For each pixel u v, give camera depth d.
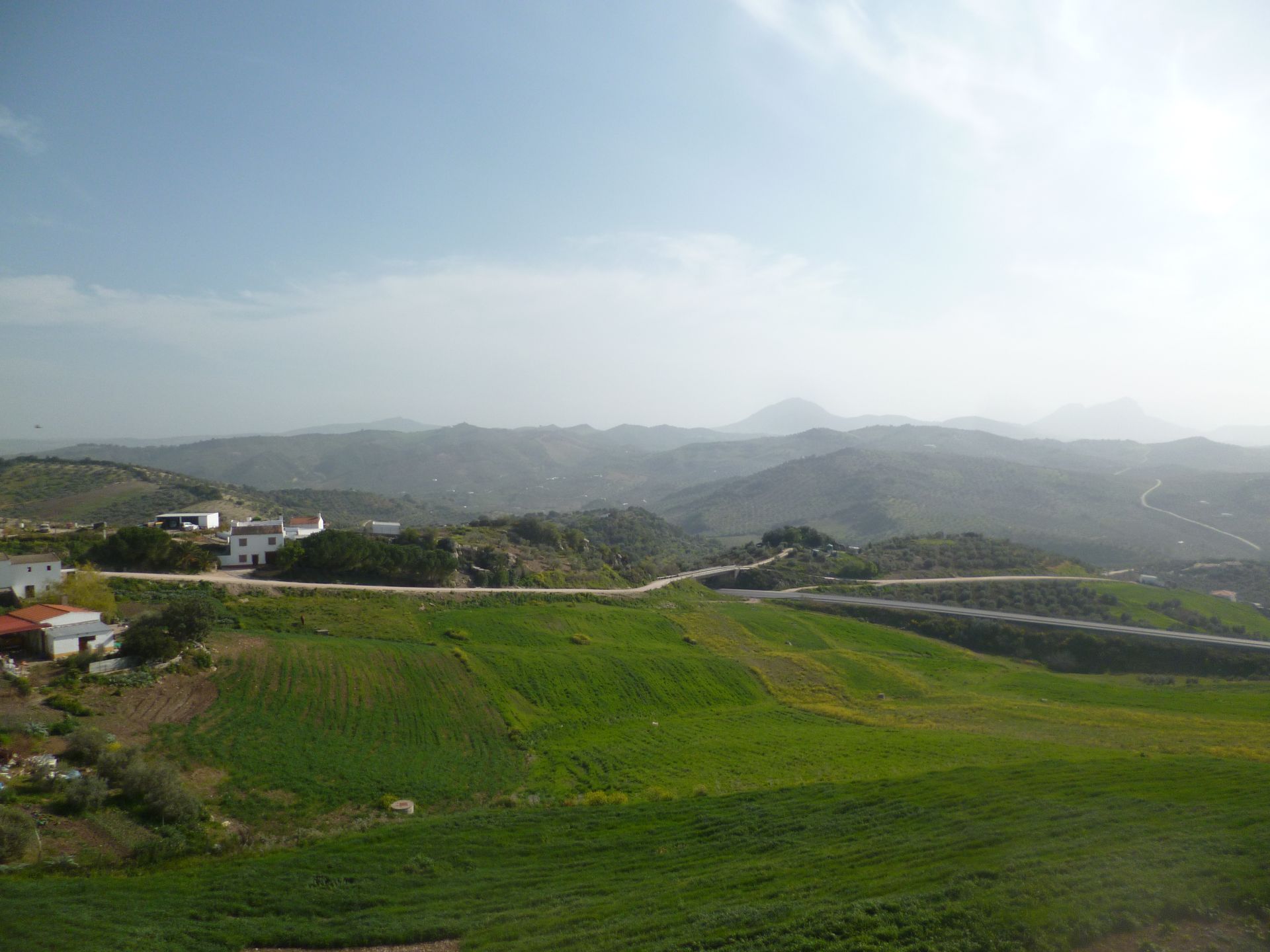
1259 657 91.94
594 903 25.69
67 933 21.83
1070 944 18.86
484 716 56.75
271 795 38.72
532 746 53.41
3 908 23.09
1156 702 74.94
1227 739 57.69
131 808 33.16
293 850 32.22
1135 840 26.67
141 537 80.56
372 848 32.03
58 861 27.80
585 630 84.81
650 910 24.52
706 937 21.34
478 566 106.69
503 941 22.86
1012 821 30.67
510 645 75.31
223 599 72.81
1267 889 21.09
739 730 61.12
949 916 20.80
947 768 47.81
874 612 118.38
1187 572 191.75
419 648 67.56
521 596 94.44
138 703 46.12
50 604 57.78
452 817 37.09
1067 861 24.38
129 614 62.28
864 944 19.78
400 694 56.62
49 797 32.53
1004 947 18.89
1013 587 135.62
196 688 49.84
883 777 45.03
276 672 54.94
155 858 29.58
